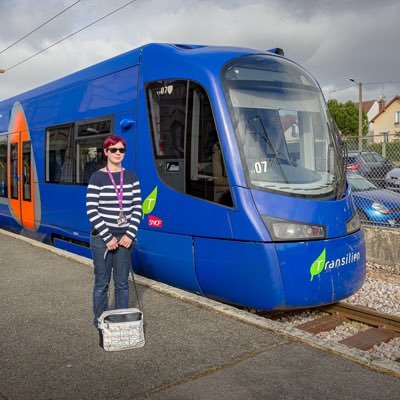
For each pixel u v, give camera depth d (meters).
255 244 5.66
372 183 11.93
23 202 11.04
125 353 4.44
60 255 8.38
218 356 4.36
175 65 6.73
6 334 4.91
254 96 6.30
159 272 6.86
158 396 3.68
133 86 7.39
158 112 6.89
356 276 6.28
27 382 3.91
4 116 12.28
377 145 13.08
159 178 6.77
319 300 5.87
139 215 4.64
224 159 5.96
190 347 4.55
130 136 7.33
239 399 3.63
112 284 6.50
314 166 6.45
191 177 6.34
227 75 6.25
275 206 5.77
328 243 5.92
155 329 5.00
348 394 3.69
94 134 8.29
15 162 11.52
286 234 5.69
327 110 7.00
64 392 3.75
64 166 9.30
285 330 4.84
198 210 6.21
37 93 10.64
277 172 6.04
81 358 4.34
